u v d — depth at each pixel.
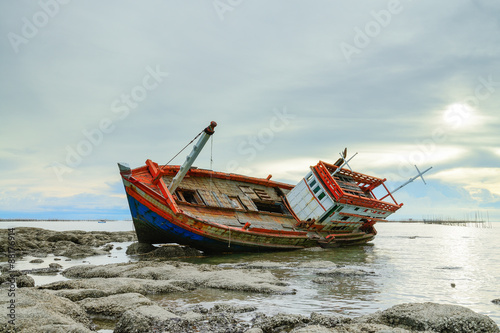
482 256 30.28
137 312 9.82
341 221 37.91
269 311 11.66
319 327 8.91
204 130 26.20
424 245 43.38
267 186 40.41
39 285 14.44
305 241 33.94
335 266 21.94
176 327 9.37
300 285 16.11
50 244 33.97
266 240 30.42
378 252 33.38
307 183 37.81
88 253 29.25
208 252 29.16
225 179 36.97
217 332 9.23
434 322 9.19
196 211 29.91
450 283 17.22
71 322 8.88
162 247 28.39
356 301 13.30
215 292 14.26
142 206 27.08
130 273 16.97
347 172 40.25
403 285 16.50
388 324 9.73
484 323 9.27
